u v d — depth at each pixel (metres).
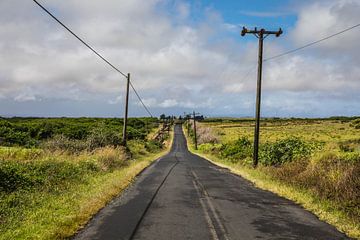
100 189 13.61
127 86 34.47
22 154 19.67
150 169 25.34
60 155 20.92
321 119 152.50
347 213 10.07
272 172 19.31
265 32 25.88
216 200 12.63
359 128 97.75
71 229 8.24
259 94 25.77
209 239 7.84
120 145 32.84
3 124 52.78
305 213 10.59
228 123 151.12
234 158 35.41
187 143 100.88
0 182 11.39
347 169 12.97
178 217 9.88
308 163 17.47
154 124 159.25
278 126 120.00
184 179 19.11
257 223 9.34
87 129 58.69
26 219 8.81
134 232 8.27
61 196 11.73
